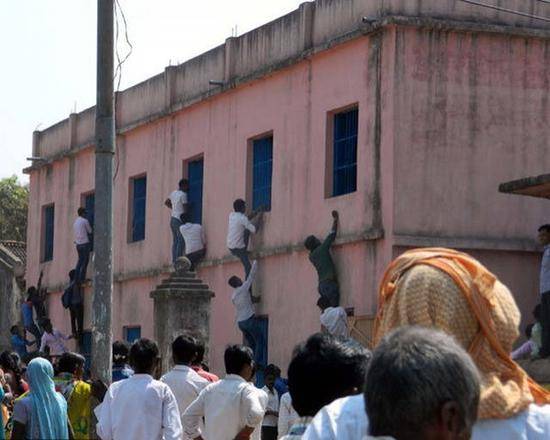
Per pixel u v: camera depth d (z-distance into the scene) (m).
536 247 20.64
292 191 22.84
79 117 31.94
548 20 20.52
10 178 54.75
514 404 4.41
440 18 20.39
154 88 28.09
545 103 20.94
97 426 10.23
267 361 23.41
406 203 20.09
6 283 35.50
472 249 20.31
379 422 3.27
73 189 31.94
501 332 4.49
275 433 17.59
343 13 21.59
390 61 20.27
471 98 20.52
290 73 23.12
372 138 20.56
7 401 13.51
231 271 24.81
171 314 19.23
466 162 20.44
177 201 26.08
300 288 22.44
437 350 3.26
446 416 3.22
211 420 10.23
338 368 5.09
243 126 24.66
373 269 20.31
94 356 12.69
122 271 29.16
